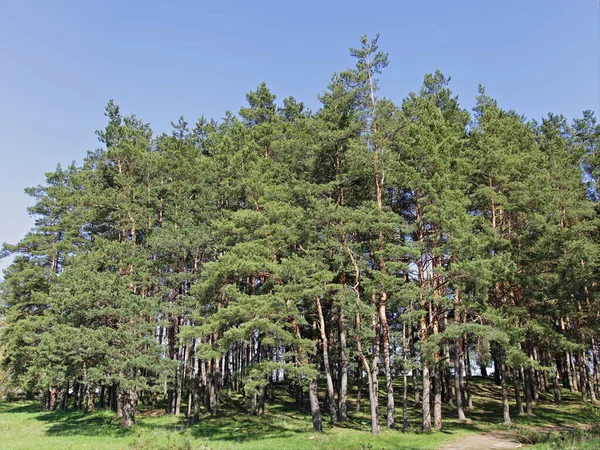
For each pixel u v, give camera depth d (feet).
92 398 128.77
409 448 62.90
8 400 164.14
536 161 99.71
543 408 100.22
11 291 135.33
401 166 80.94
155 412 113.60
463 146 96.12
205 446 68.33
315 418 78.28
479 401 112.78
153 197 119.14
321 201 81.66
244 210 85.10
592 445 51.16
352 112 93.40
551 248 84.79
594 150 124.47
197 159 115.44
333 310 95.09
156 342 89.86
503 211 94.12
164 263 105.81
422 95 116.88
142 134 137.59
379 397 121.90
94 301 90.38
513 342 75.72
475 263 69.10
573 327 97.04
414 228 80.48
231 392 131.34
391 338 86.69
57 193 138.21
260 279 93.15
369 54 92.89
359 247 83.46
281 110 131.44
